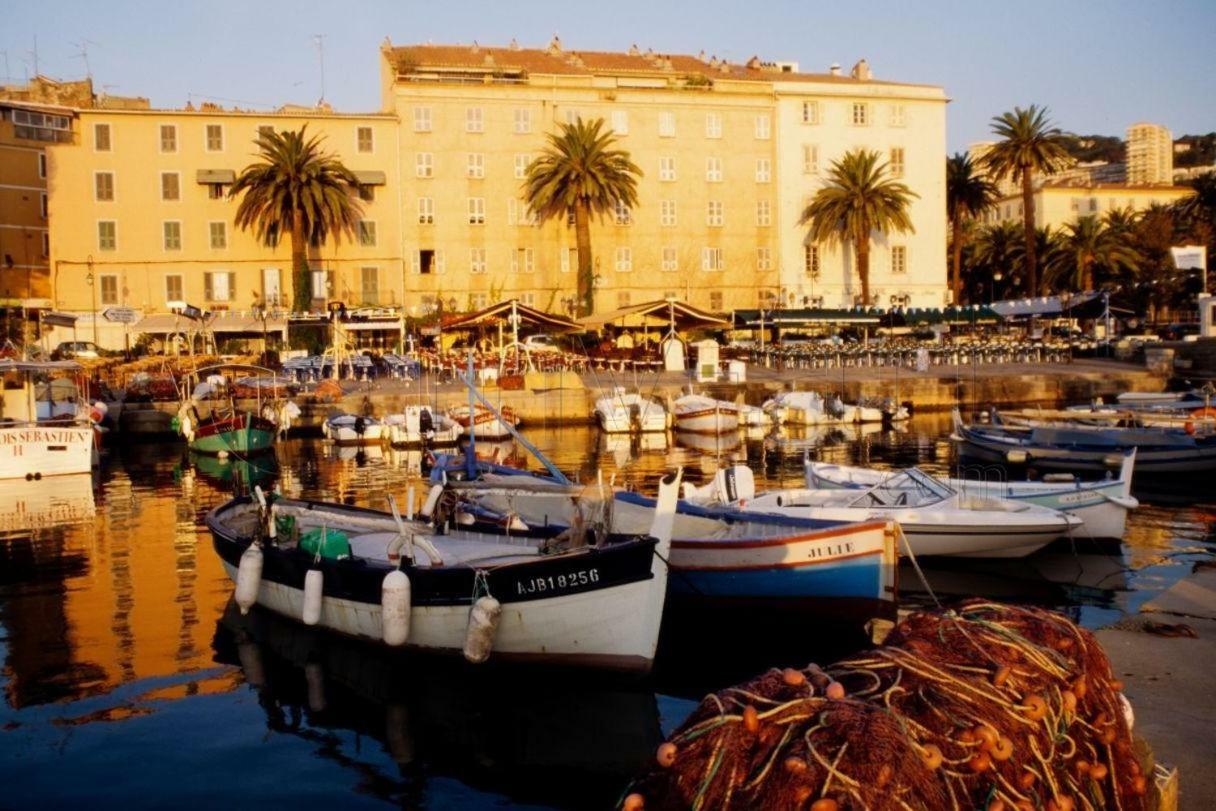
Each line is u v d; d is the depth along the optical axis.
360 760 9.80
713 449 35.53
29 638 13.62
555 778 9.43
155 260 60.31
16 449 29.86
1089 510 18.52
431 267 63.00
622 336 63.09
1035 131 67.06
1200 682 8.93
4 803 8.86
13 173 63.00
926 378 48.78
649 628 11.45
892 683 4.61
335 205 56.81
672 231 66.25
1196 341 53.00
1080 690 5.07
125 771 9.52
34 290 63.91
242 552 14.63
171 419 40.53
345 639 13.09
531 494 14.80
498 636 11.58
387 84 67.25
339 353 52.56
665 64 69.62
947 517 16.62
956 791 4.20
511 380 45.00
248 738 10.30
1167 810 5.92
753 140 67.31
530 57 67.88
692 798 3.99
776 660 12.77
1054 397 49.12
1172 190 113.56
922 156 69.81
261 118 60.84
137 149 60.06
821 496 18.16
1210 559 17.59
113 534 21.17
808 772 3.80
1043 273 81.75
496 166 63.47
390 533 15.59
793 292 67.81
